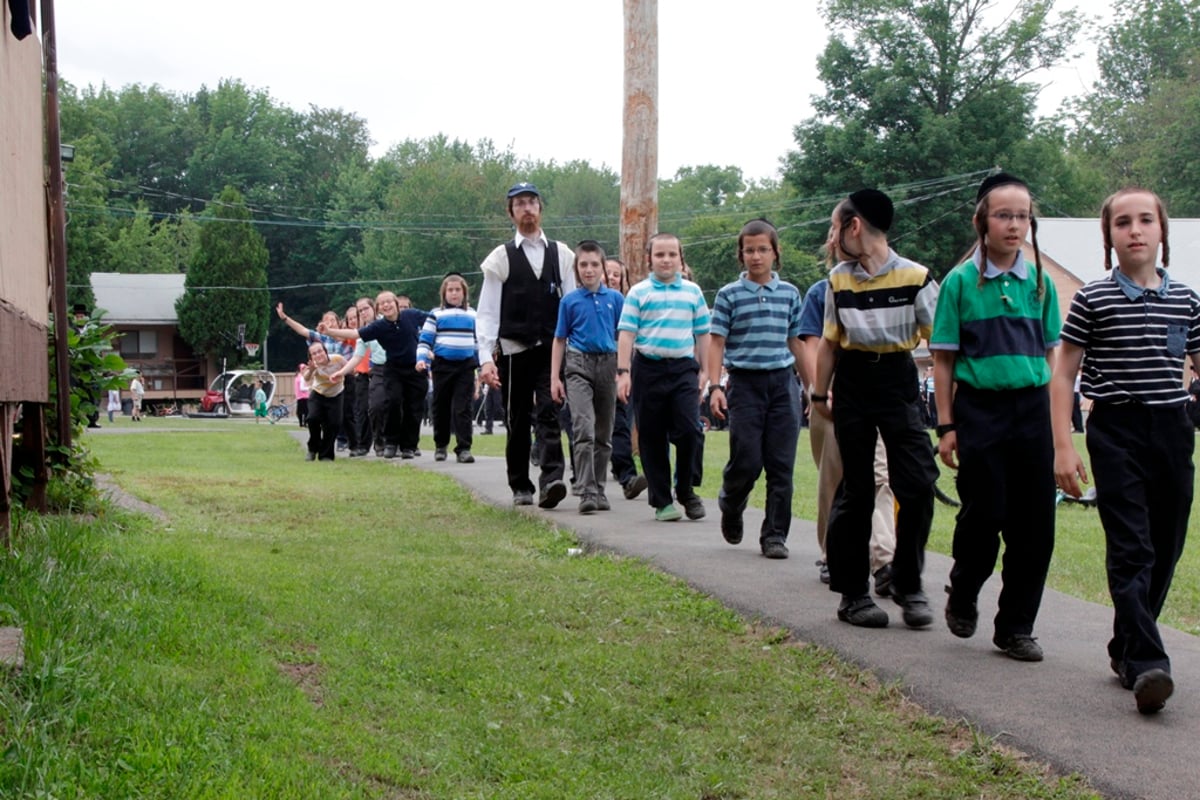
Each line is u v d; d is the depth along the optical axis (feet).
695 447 29.27
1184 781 12.51
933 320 17.58
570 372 30.91
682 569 23.16
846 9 177.06
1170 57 251.39
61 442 25.57
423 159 316.19
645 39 46.98
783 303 24.36
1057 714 14.61
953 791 13.02
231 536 26.37
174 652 15.29
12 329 19.51
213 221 215.31
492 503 33.37
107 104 318.65
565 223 279.90
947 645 17.75
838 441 18.53
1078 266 144.36
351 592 20.61
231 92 318.45
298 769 12.29
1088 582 24.41
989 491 16.40
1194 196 215.92
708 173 337.72
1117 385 15.17
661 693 16.21
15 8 19.57
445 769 13.12
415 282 265.54
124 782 11.18
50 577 16.81
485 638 18.43
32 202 22.63
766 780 13.48
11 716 11.87
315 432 51.42
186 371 219.41
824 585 21.70
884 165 174.60
